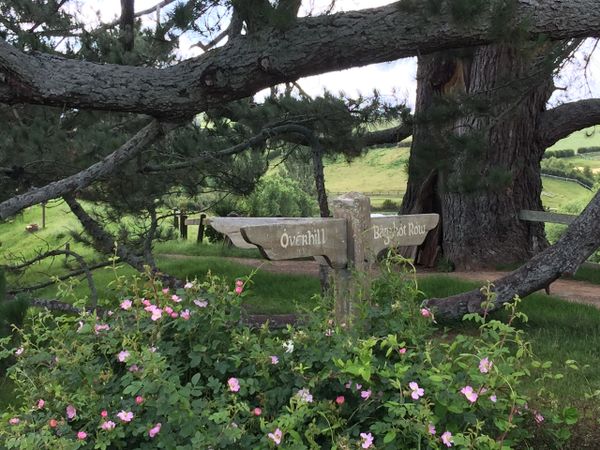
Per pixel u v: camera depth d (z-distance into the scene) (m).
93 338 2.72
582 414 3.24
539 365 2.73
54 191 4.87
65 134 6.86
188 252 16.36
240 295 2.88
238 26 4.56
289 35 4.35
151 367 2.25
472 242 12.16
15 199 4.72
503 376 2.38
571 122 12.11
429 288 8.53
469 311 5.91
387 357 2.54
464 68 11.31
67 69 4.27
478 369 2.46
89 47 7.04
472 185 5.73
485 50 10.94
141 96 4.42
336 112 7.01
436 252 12.61
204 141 7.93
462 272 11.69
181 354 2.73
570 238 5.70
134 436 2.36
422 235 3.77
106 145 6.65
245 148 7.28
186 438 2.22
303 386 2.42
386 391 2.42
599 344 5.40
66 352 2.57
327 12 4.63
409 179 6.80
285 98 7.16
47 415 2.45
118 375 2.65
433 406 2.36
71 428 2.45
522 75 5.74
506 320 6.32
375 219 3.46
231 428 2.14
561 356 5.02
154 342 2.64
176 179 8.20
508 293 5.82
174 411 2.16
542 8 4.46
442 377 2.27
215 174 8.59
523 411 2.75
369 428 2.38
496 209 12.14
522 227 12.29
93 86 4.29
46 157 6.60
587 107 12.07
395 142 11.11
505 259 12.13
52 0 7.67
